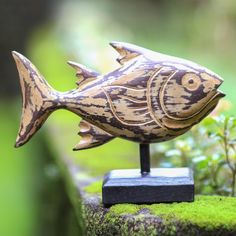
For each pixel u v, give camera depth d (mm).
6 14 14250
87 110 3023
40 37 12578
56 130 6070
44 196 6641
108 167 4410
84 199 3344
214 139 3857
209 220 2787
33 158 8445
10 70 14164
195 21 15750
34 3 14336
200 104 2979
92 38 9453
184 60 3014
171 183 3023
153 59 3008
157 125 3004
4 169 10492
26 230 8141
